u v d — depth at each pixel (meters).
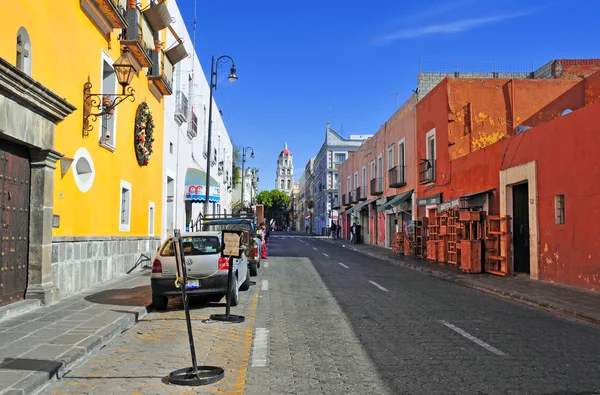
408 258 23.61
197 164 27.34
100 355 6.56
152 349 6.89
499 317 9.32
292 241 46.09
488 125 22.02
